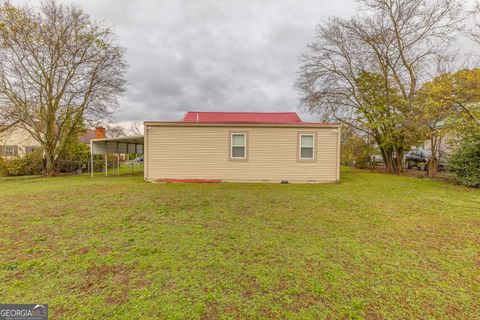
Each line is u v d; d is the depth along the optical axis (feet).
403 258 10.10
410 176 40.63
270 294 7.50
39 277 8.38
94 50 45.37
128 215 16.34
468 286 8.04
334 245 11.43
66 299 7.16
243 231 13.26
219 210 17.76
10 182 34.60
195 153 33.53
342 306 6.97
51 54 42.78
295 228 13.88
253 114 52.13
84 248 10.86
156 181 33.37
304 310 6.79
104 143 44.06
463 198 22.52
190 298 7.26
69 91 45.52
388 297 7.40
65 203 19.80
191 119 48.78
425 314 6.66
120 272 8.77
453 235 12.92
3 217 15.83
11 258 9.83
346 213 17.21
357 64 47.11
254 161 33.58
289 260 9.80
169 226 14.05
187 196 22.79
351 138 54.19
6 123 42.63
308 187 29.01
